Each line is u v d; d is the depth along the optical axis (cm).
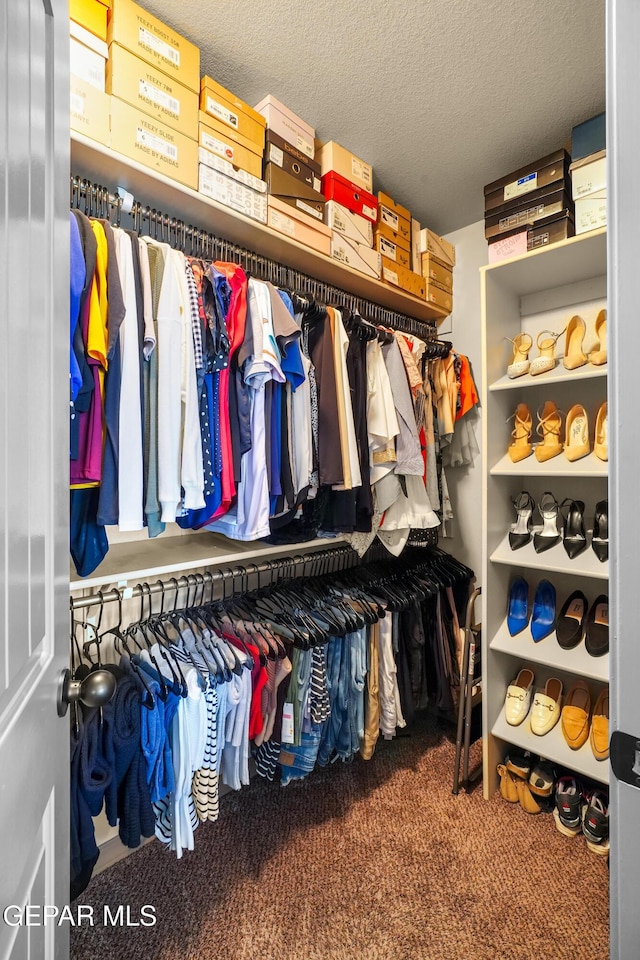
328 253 177
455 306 251
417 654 197
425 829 158
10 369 46
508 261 177
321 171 179
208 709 126
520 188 185
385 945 118
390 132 179
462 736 183
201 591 184
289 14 130
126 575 125
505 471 182
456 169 201
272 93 161
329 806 169
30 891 50
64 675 65
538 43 139
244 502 138
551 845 152
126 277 109
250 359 133
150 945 118
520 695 186
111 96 117
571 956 116
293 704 152
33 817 51
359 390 169
